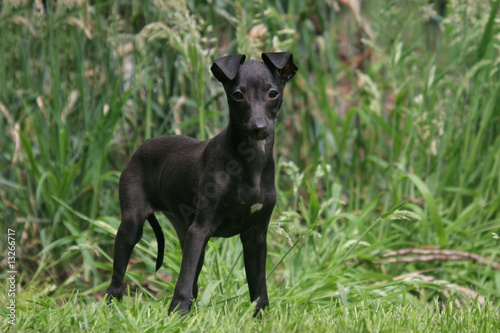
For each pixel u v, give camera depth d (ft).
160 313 17.85
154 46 28.45
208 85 27.58
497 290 24.45
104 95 26.99
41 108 27.12
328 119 32.32
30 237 27.22
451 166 29.30
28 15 28.55
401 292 21.59
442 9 35.58
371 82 30.76
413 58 31.73
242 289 21.03
